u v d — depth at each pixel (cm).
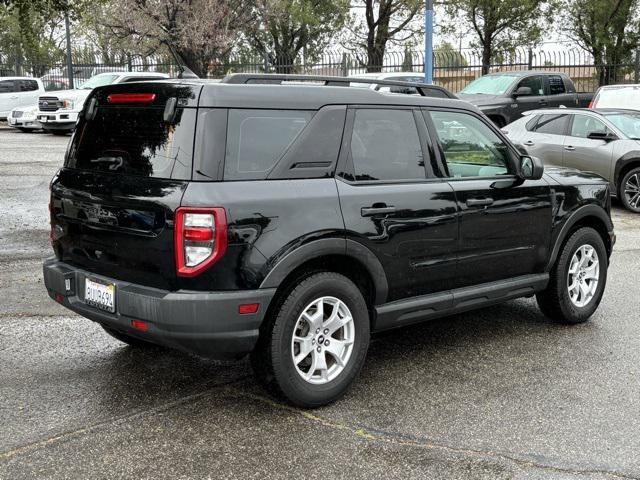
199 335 380
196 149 384
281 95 415
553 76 1844
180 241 377
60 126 2294
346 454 373
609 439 394
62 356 511
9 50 3919
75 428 398
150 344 532
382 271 449
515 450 379
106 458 365
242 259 384
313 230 409
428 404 438
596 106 1522
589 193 593
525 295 555
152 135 404
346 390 445
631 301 671
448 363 510
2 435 388
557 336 572
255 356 414
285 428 402
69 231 443
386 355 527
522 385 470
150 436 390
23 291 673
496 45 2908
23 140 2173
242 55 3409
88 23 2589
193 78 446
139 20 2506
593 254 603
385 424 409
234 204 382
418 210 466
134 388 456
